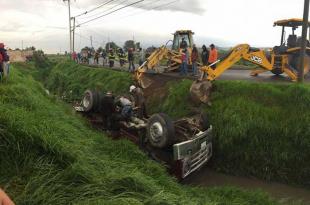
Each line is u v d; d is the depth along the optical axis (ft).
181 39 70.08
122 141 30.60
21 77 55.01
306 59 53.88
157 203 17.22
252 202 25.48
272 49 51.39
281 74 63.77
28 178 17.43
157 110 45.24
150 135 31.19
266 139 32.45
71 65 104.99
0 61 39.88
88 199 15.89
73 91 76.02
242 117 34.09
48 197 16.06
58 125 24.59
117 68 80.94
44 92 54.13
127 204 15.53
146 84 52.19
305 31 40.04
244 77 58.85
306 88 33.83
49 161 18.66
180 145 28.60
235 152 33.47
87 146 23.94
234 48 44.96
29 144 19.11
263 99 35.27
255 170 32.42
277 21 56.80
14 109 23.81
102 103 38.27
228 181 31.81
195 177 32.60
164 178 25.23
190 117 35.94
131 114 36.42
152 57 55.06
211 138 33.63
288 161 31.22
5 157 18.34
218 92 38.88
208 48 57.21
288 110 33.01
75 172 17.81
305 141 30.60
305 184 30.45
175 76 51.31
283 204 26.91
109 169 20.57
